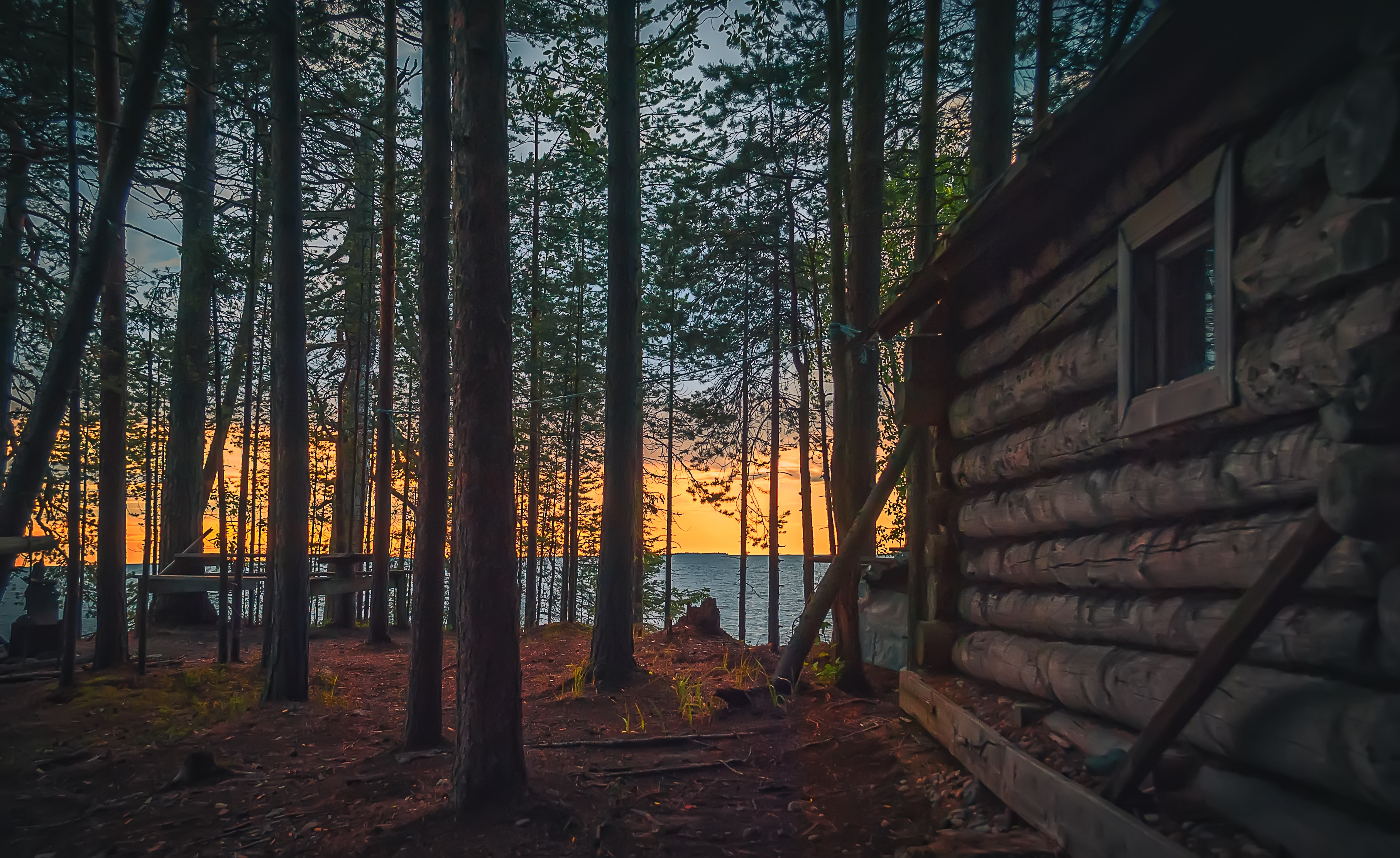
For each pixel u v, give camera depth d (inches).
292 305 299.1
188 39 461.4
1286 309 104.7
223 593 341.1
